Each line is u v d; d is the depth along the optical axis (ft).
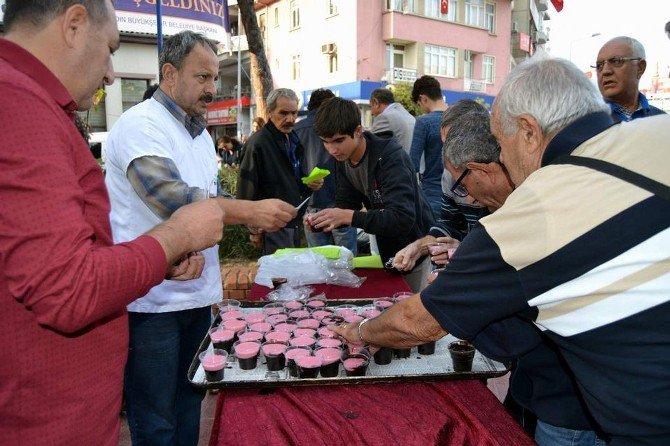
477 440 3.63
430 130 11.69
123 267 2.79
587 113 3.11
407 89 49.34
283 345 4.80
